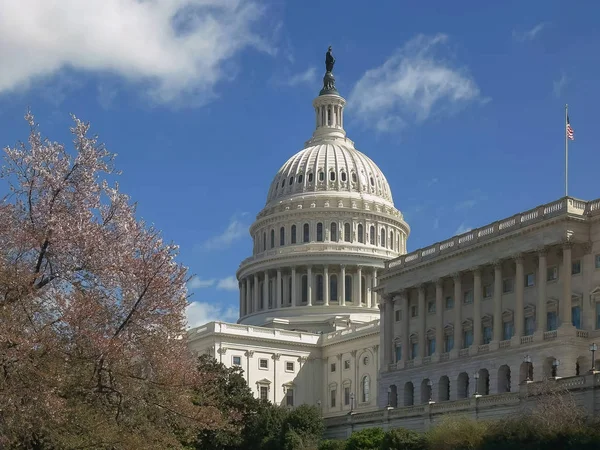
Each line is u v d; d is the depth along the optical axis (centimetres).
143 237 4872
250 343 16662
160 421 4975
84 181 4747
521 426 7094
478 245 11100
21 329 4350
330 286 19388
